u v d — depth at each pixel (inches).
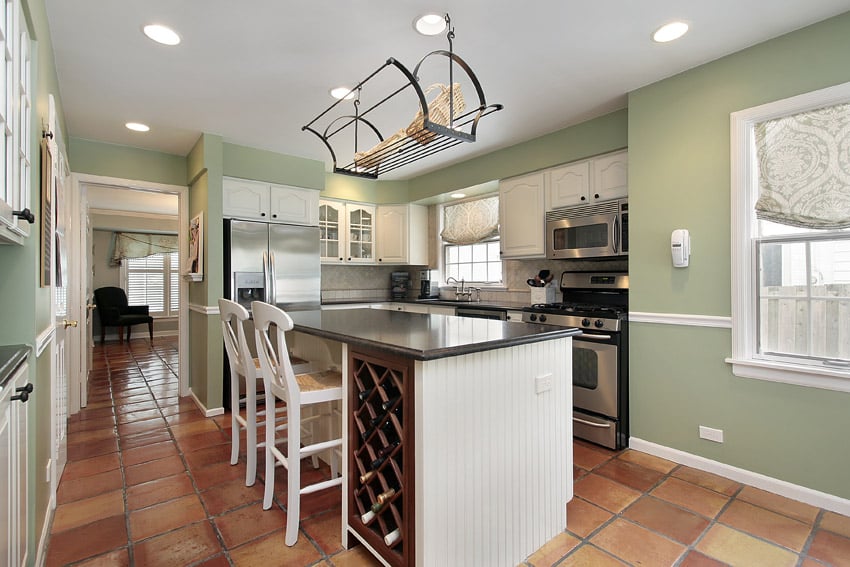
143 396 164.2
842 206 80.4
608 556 70.2
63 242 111.2
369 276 224.4
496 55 93.8
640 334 110.3
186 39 86.7
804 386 85.0
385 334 72.8
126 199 239.6
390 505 64.3
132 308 297.0
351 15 79.0
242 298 149.3
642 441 110.3
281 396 78.4
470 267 200.1
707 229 97.3
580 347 121.0
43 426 74.4
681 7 77.5
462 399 62.2
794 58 85.0
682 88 101.5
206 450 112.7
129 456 108.7
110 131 138.1
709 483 93.4
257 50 91.1
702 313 98.5
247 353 92.4
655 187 106.4
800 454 85.6
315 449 77.5
